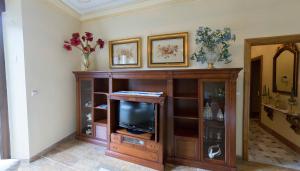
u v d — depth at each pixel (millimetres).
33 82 2588
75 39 3109
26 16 2465
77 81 3289
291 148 3043
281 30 2277
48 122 2879
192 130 2688
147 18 3004
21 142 2518
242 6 2432
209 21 2602
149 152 2436
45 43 2803
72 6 3139
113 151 2715
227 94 2207
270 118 3869
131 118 2691
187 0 2695
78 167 2404
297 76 2990
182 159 2477
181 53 2768
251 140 3469
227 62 2490
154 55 2951
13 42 2443
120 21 3236
